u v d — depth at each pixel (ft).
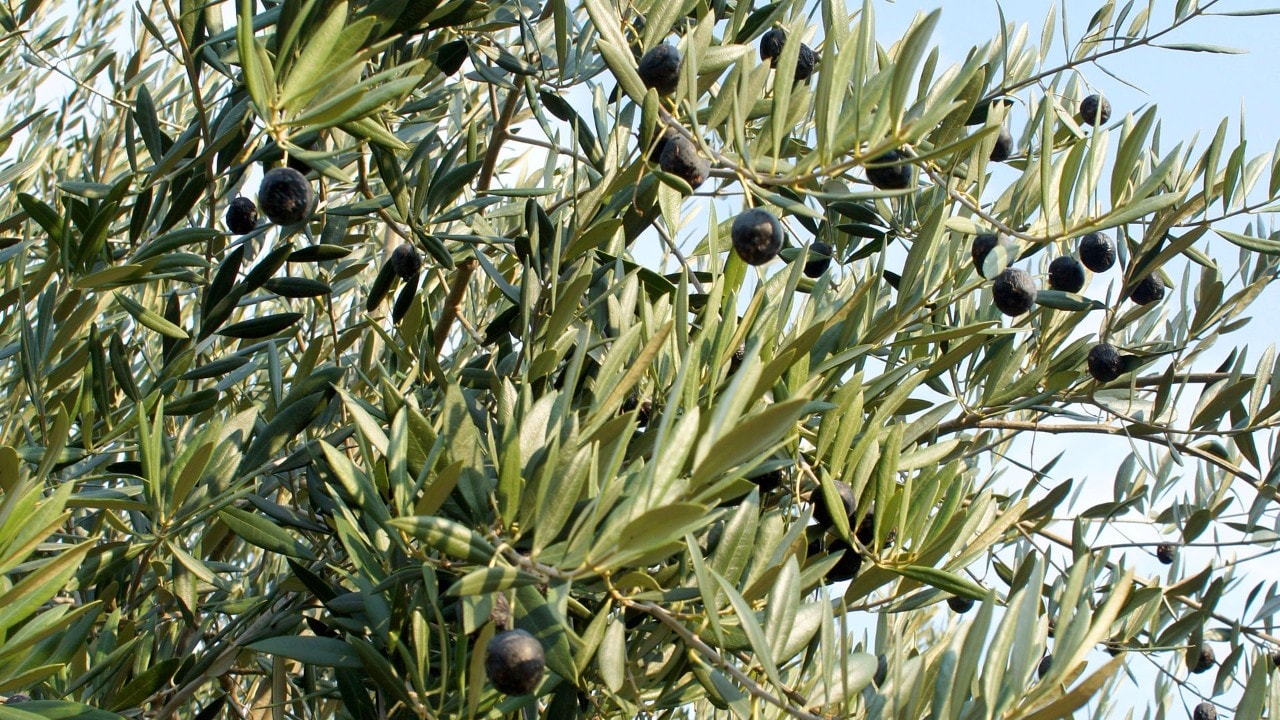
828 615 4.50
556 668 4.49
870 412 5.11
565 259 4.99
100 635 5.03
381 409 5.16
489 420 4.65
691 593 4.66
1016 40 5.35
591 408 4.65
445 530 4.40
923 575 4.72
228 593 5.31
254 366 5.24
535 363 4.82
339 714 5.24
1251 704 4.59
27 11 5.62
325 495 5.08
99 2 6.38
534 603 4.51
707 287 5.30
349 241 5.56
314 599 5.15
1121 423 5.53
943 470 4.79
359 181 5.11
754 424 4.24
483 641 4.36
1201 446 5.49
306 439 5.23
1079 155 4.73
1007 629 4.42
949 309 5.42
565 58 5.09
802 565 4.77
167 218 5.03
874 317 5.22
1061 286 5.12
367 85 4.48
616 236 5.10
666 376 4.87
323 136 5.30
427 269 5.66
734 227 4.58
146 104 5.02
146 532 5.21
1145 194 4.74
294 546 4.96
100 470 5.05
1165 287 5.52
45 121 6.08
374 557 4.75
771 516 4.70
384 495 4.73
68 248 4.91
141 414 4.80
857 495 4.81
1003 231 4.82
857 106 4.46
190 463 4.80
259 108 4.48
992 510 5.07
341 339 5.36
